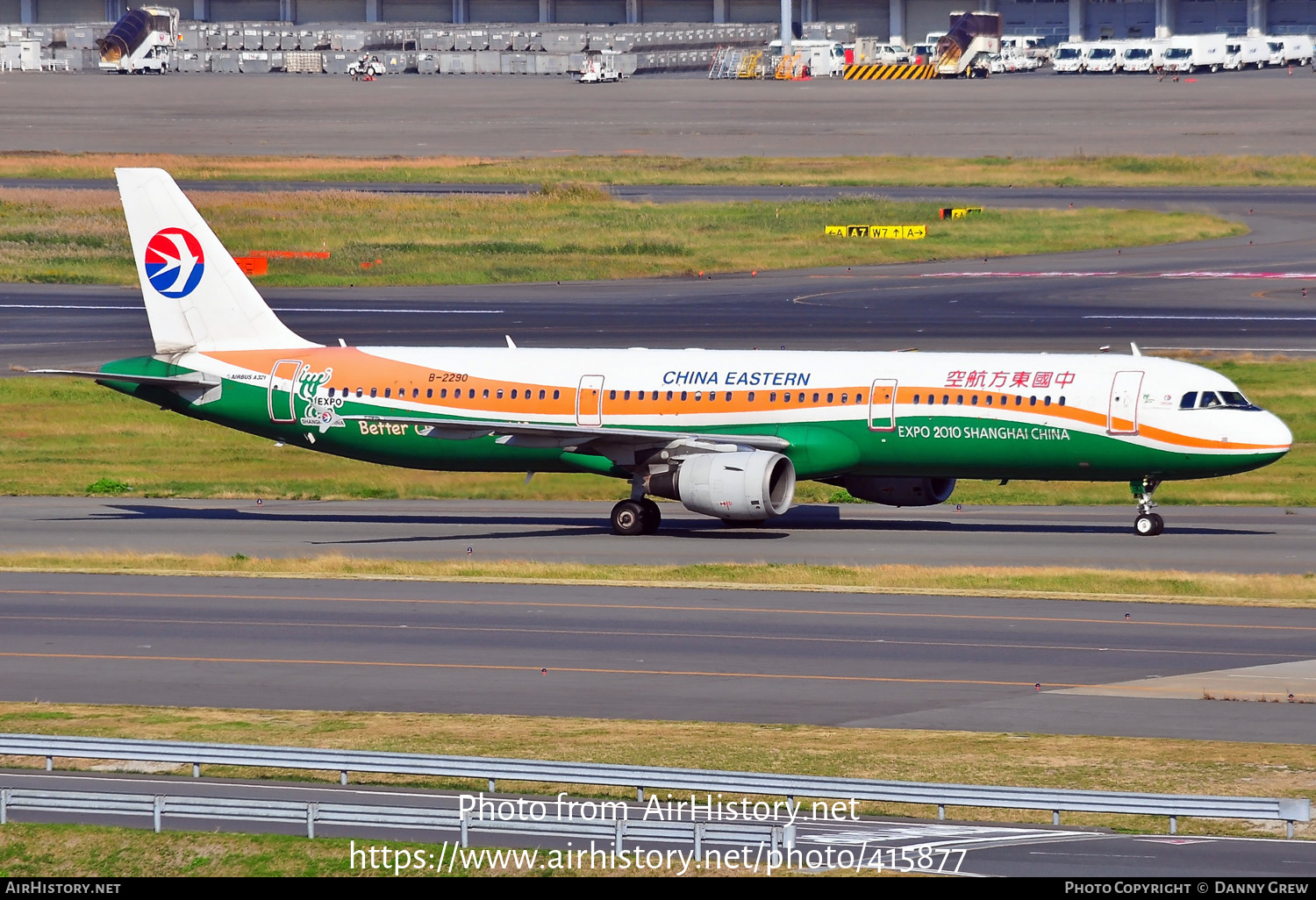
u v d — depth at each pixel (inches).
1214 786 3804.1
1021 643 5502.0
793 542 7800.2
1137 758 4065.0
